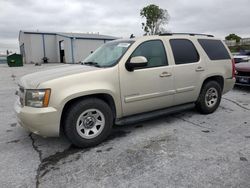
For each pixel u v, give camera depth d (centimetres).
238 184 266
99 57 445
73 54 3148
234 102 653
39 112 327
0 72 1819
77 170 304
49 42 3569
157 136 410
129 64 384
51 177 289
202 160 321
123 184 271
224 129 439
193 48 487
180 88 460
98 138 375
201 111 525
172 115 528
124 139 400
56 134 346
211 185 265
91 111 365
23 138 413
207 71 502
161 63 434
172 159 326
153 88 420
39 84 335
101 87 362
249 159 321
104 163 320
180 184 268
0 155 350
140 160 326
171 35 467
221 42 550
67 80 342
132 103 402
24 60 3638
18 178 289
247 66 794
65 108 354
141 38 422
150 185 268
